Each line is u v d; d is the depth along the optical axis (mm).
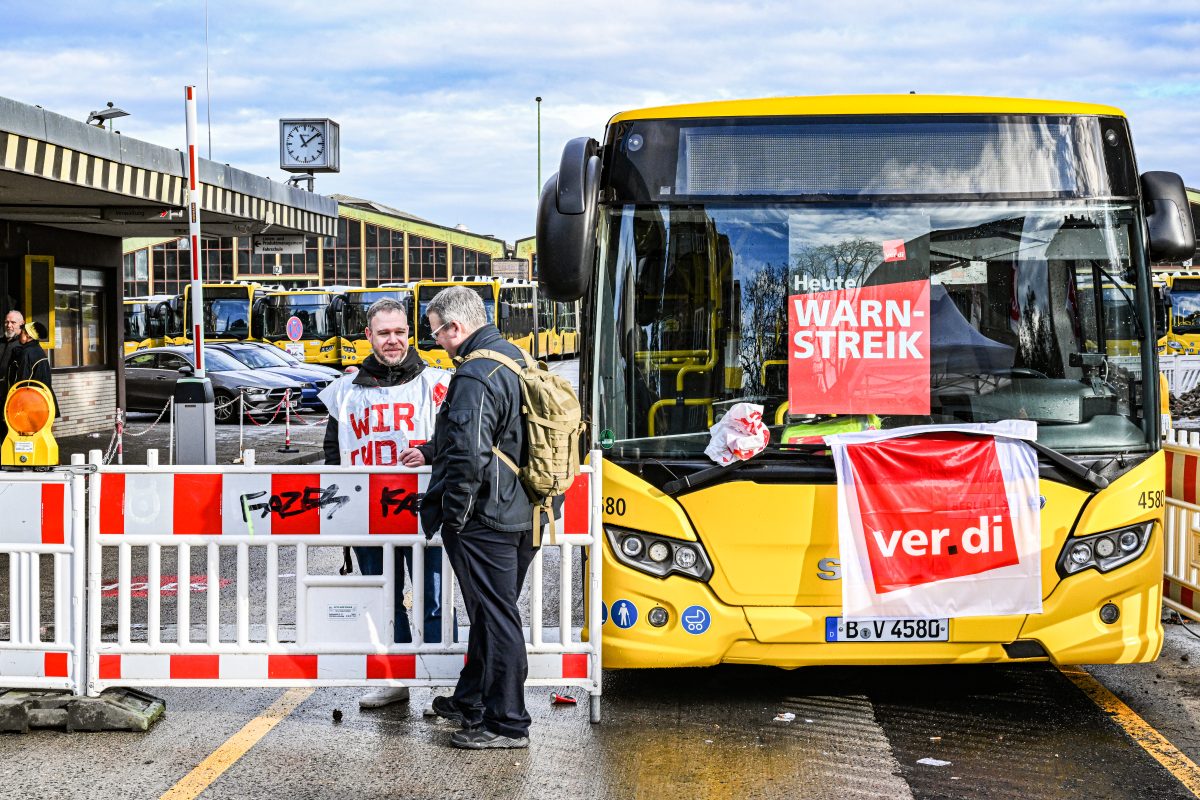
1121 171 5746
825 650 5469
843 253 5633
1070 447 5590
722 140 5684
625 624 5559
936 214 5652
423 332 35844
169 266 72062
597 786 4867
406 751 5305
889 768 5062
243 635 5660
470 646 5445
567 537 5551
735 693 6184
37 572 5680
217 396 24531
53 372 19594
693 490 5488
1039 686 6293
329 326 38375
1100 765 5102
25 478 5652
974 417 5602
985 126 5695
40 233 18938
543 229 5273
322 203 21703
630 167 5699
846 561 5434
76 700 5598
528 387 5133
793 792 4793
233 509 5648
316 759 5207
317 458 17547
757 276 5629
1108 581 5551
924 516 5461
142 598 8594
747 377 5594
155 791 4848
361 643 5656
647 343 5609
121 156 14156
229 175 17344
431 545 5645
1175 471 7445
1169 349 34094
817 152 5680
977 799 4723
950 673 6551
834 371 5586
